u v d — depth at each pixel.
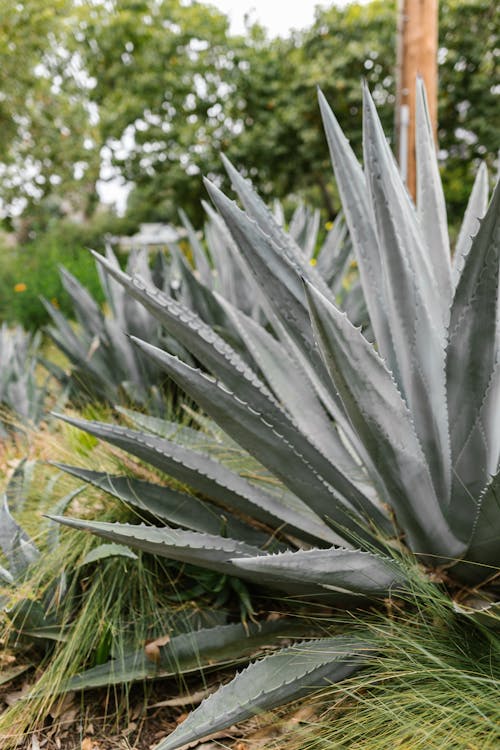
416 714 1.45
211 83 16.16
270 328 3.27
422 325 1.66
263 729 1.64
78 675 1.75
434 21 3.95
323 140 15.40
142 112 16.66
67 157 16.94
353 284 3.25
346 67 14.35
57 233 18.84
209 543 1.74
